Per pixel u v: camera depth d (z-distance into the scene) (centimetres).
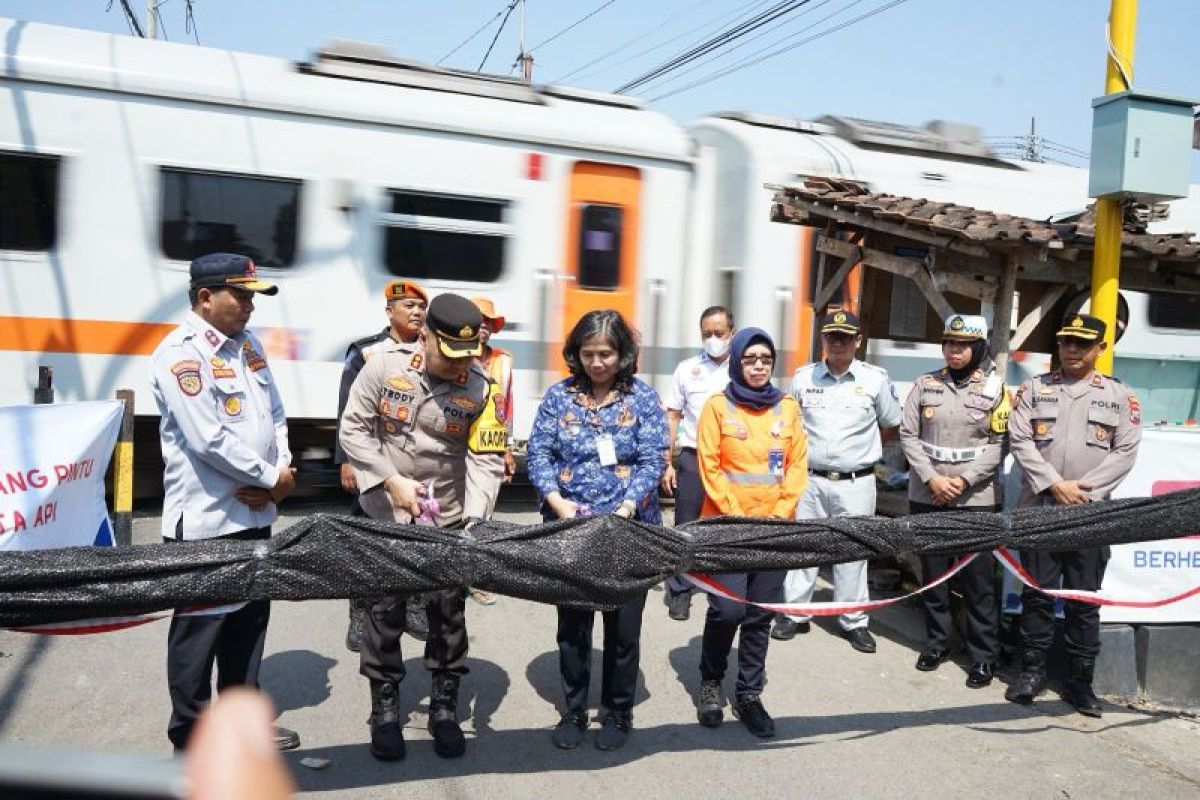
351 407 384
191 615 309
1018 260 537
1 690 432
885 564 654
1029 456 481
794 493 440
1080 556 465
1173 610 513
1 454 410
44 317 691
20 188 682
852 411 546
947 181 961
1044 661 479
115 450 517
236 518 348
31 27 703
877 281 781
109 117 698
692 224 878
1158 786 393
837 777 387
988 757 413
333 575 310
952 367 517
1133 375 1039
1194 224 1100
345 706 433
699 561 359
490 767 381
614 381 413
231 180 730
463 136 791
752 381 441
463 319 365
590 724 426
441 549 322
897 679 503
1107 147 512
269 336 745
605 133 836
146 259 711
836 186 678
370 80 788
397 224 774
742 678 430
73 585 285
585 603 341
